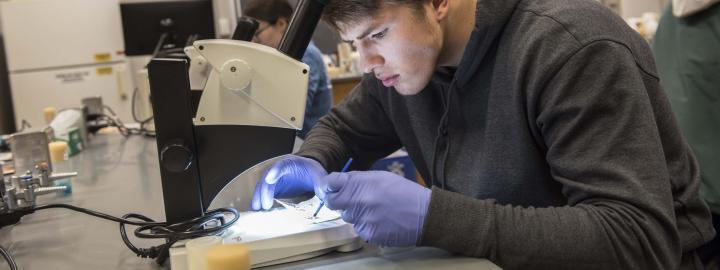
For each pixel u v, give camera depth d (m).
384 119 1.34
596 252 0.76
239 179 0.97
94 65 4.04
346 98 1.40
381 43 0.90
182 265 0.78
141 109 2.65
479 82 1.02
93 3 4.00
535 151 0.95
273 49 0.83
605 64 0.82
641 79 0.84
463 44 1.00
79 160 1.99
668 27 1.75
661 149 0.82
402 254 0.84
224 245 0.73
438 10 0.92
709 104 1.62
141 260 0.88
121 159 1.97
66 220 1.17
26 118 3.97
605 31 0.85
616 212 0.78
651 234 0.77
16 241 1.04
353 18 0.85
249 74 0.82
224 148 0.86
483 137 1.04
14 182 1.19
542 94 0.87
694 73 1.64
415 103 1.18
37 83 3.96
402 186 0.83
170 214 0.86
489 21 0.94
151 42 3.15
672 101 1.72
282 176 1.05
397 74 0.94
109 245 0.98
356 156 1.36
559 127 0.85
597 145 0.81
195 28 3.18
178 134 0.84
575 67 0.83
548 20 0.90
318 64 2.65
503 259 0.78
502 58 0.96
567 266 0.77
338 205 0.84
